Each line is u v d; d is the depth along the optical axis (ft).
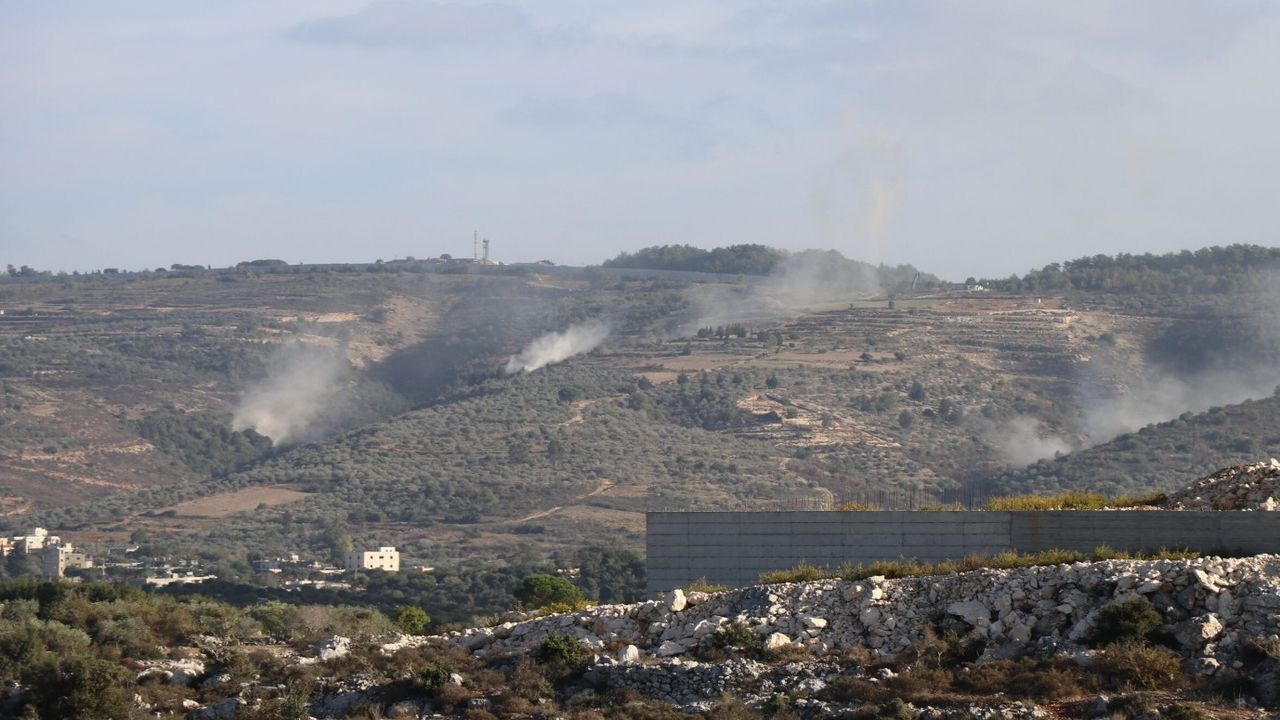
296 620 299.79
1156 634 208.85
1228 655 202.59
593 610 257.34
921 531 268.62
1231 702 191.93
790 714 204.03
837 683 209.87
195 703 239.91
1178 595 213.46
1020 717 192.34
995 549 262.26
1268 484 275.18
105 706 234.17
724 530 281.33
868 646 225.35
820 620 231.30
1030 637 216.95
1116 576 220.02
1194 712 185.88
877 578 236.63
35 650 252.01
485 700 224.12
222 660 257.75
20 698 239.91
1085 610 217.36
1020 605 222.69
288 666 249.96
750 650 226.58
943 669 212.84
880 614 228.84
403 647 256.11
